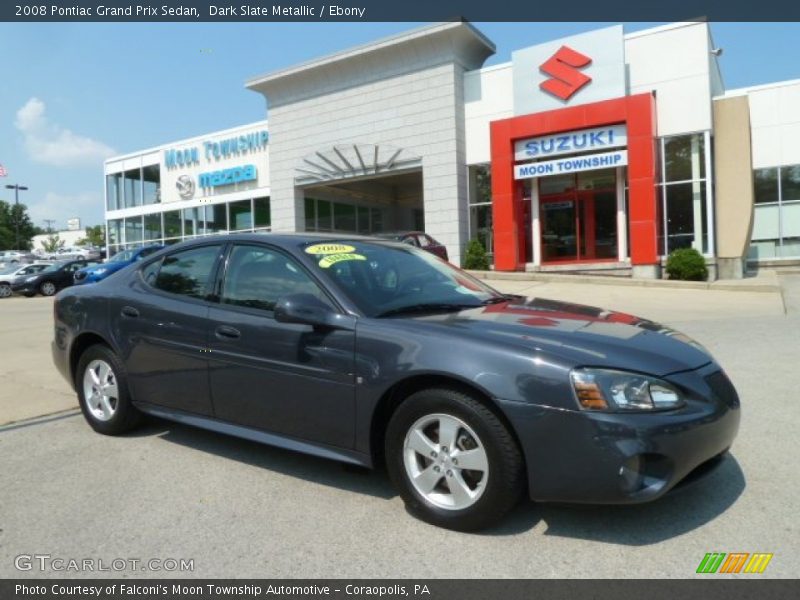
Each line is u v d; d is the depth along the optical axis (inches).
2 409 223.3
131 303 183.5
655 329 144.7
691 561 111.7
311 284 150.2
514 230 829.8
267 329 150.6
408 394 134.9
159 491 148.8
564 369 116.4
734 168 729.6
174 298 175.2
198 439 187.3
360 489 148.0
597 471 112.4
